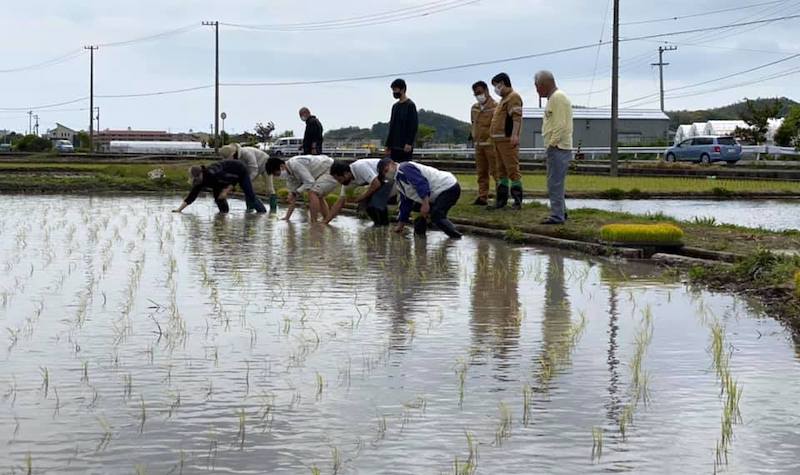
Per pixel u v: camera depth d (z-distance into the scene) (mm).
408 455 4691
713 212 20469
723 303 8789
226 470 4496
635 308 8523
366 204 16062
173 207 20875
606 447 4820
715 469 4543
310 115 19672
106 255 12008
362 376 6109
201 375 6117
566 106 14055
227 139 75000
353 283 9844
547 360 6543
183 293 9148
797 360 6590
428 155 57469
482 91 16484
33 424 5137
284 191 22141
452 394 5715
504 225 14594
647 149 57781
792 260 9719
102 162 47750
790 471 4523
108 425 5129
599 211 15773
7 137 139625
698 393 5770
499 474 4461
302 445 4832
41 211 19453
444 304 8656
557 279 10227
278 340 7121
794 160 52156
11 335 7254
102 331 7406
